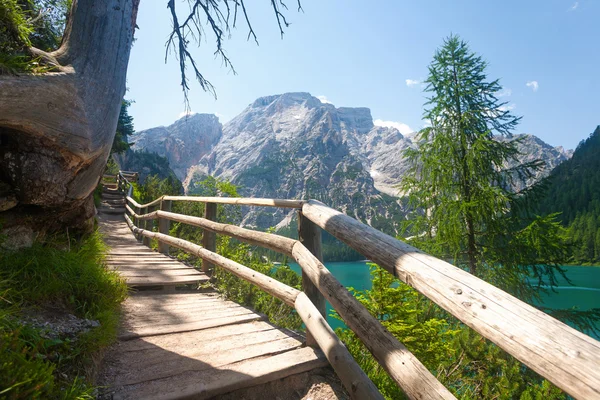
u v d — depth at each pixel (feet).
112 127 10.03
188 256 22.40
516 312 2.99
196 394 6.37
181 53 14.93
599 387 2.18
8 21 7.75
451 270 3.99
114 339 8.05
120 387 6.44
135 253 21.66
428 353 15.43
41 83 7.64
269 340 9.06
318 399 6.93
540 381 17.02
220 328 10.01
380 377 9.55
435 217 27.66
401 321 15.61
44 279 8.04
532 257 23.99
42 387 4.59
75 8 9.61
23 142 7.88
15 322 5.81
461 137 26.94
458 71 28.25
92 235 13.44
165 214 21.79
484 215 24.82
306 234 9.10
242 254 23.93
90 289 8.86
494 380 17.67
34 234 9.41
